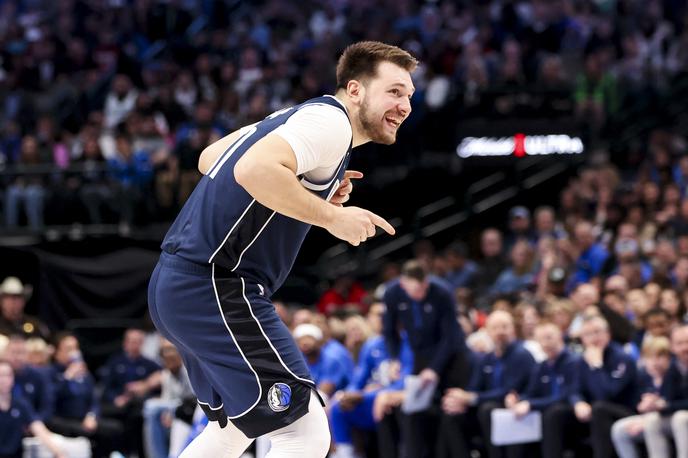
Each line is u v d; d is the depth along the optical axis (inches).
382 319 498.9
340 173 199.0
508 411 447.8
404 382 486.9
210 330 198.5
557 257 617.3
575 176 831.7
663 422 414.0
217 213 196.2
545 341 452.1
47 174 786.2
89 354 703.7
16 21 1122.0
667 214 660.1
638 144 850.1
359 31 984.9
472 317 561.9
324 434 205.0
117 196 770.2
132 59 933.8
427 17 1015.6
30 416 483.2
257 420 199.6
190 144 780.0
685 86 894.4
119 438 540.4
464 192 844.0
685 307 510.9
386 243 815.7
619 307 494.9
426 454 482.3
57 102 924.0
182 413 499.5
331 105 194.4
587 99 852.6
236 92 855.7
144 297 723.4
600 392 437.7
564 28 960.9
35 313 721.0
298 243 204.7
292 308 629.0
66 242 729.0
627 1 1004.6
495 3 1045.8
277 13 1087.0
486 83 879.1
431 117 850.8
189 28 1064.2
